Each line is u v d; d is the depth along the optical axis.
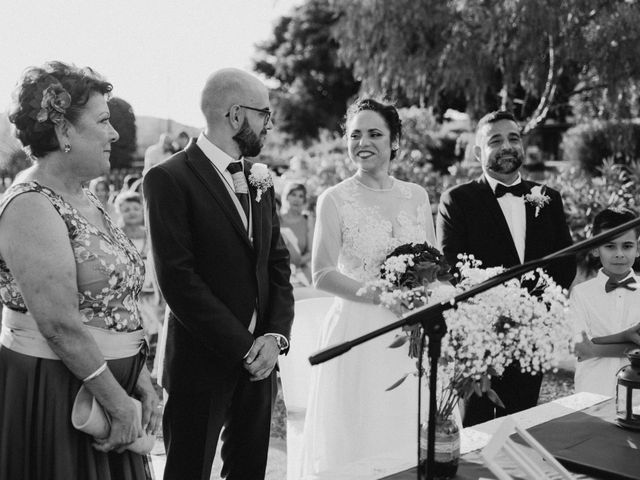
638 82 9.08
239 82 2.76
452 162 13.92
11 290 2.14
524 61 9.16
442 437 1.91
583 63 8.95
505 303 1.92
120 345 2.27
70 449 2.13
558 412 2.45
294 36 32.22
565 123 18.23
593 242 1.68
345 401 3.15
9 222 2.06
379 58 9.98
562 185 7.39
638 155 10.27
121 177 10.15
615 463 1.97
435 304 1.61
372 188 3.35
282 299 2.92
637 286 3.58
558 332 1.93
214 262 2.67
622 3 8.68
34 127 2.13
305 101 31.23
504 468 1.99
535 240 3.54
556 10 8.43
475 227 3.55
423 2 9.24
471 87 9.56
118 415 2.16
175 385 2.70
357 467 2.07
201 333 2.59
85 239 2.16
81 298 2.17
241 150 2.83
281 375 3.81
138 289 2.38
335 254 3.27
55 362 2.13
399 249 2.77
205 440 2.68
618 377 2.27
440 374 1.90
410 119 10.09
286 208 7.17
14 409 2.12
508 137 3.59
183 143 7.03
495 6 8.77
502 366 1.96
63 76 2.15
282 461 4.13
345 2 9.94
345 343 1.59
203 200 2.67
